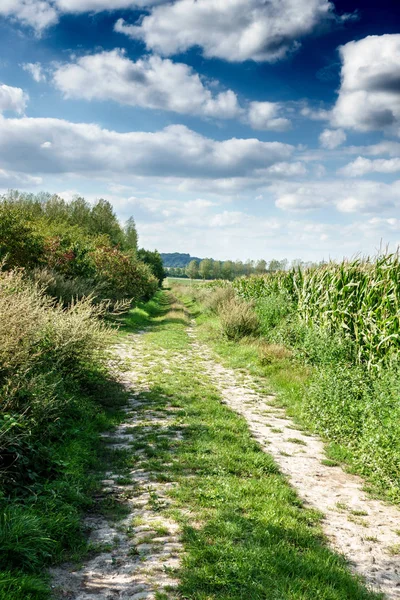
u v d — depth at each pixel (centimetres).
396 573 411
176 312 3064
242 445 709
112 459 623
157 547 411
